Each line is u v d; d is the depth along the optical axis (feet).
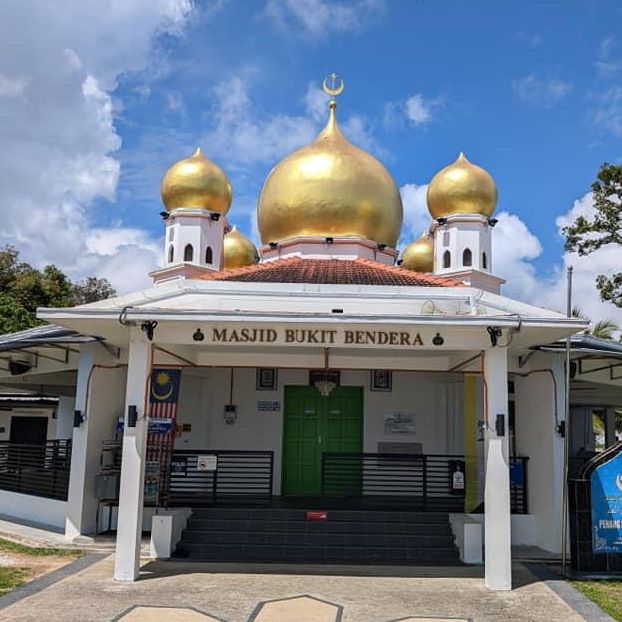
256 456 53.93
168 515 41.75
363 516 45.60
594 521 37.52
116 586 33.96
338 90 81.82
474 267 100.99
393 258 76.64
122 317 35.22
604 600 32.35
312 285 45.29
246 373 59.36
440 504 50.98
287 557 41.50
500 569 34.50
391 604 31.45
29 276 127.54
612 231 86.79
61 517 50.19
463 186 102.53
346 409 59.31
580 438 82.53
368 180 74.54
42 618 28.40
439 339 36.63
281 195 75.15
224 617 29.07
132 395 36.40
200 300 43.09
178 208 103.76
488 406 35.88
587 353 45.75
